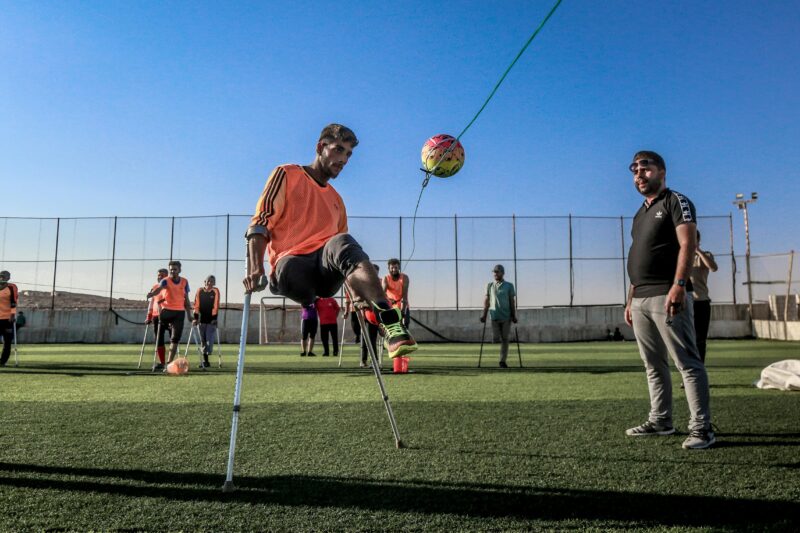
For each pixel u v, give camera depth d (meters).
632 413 4.90
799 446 3.55
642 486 2.66
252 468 3.01
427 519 2.21
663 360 4.02
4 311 10.83
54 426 4.25
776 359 12.13
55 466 3.03
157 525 2.15
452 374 9.06
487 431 4.07
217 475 2.86
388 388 6.97
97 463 3.10
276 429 4.14
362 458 3.23
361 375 8.94
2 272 10.87
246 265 2.96
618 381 7.83
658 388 4.02
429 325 22.69
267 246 3.12
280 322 22.91
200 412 4.95
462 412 4.97
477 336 22.55
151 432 4.02
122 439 3.77
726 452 3.38
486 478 2.80
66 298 22.73
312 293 3.19
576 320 22.81
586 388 6.96
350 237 2.96
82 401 5.69
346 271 2.88
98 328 22.62
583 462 3.14
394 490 2.60
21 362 11.83
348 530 2.10
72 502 2.42
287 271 3.07
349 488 2.63
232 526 2.14
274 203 3.07
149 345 20.92
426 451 3.41
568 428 4.19
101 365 11.10
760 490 2.59
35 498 2.47
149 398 5.95
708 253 6.05
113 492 2.56
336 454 3.33
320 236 3.16
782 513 2.26
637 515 2.25
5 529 2.10
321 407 5.26
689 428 3.62
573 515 2.26
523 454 3.33
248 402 5.62
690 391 3.62
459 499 2.46
